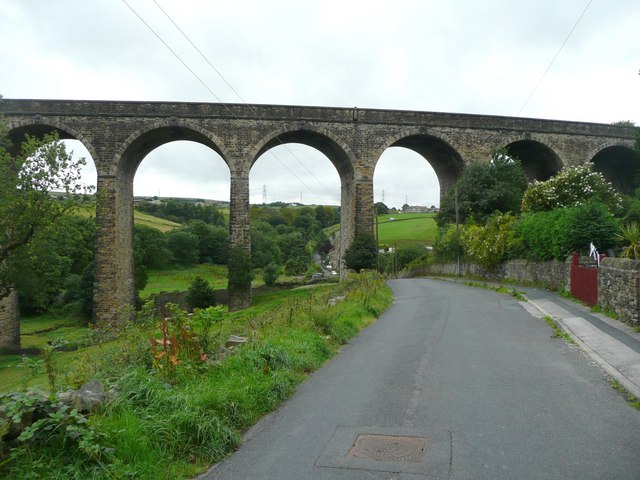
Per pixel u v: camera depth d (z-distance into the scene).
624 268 13.77
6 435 4.94
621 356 9.91
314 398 8.22
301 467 5.52
